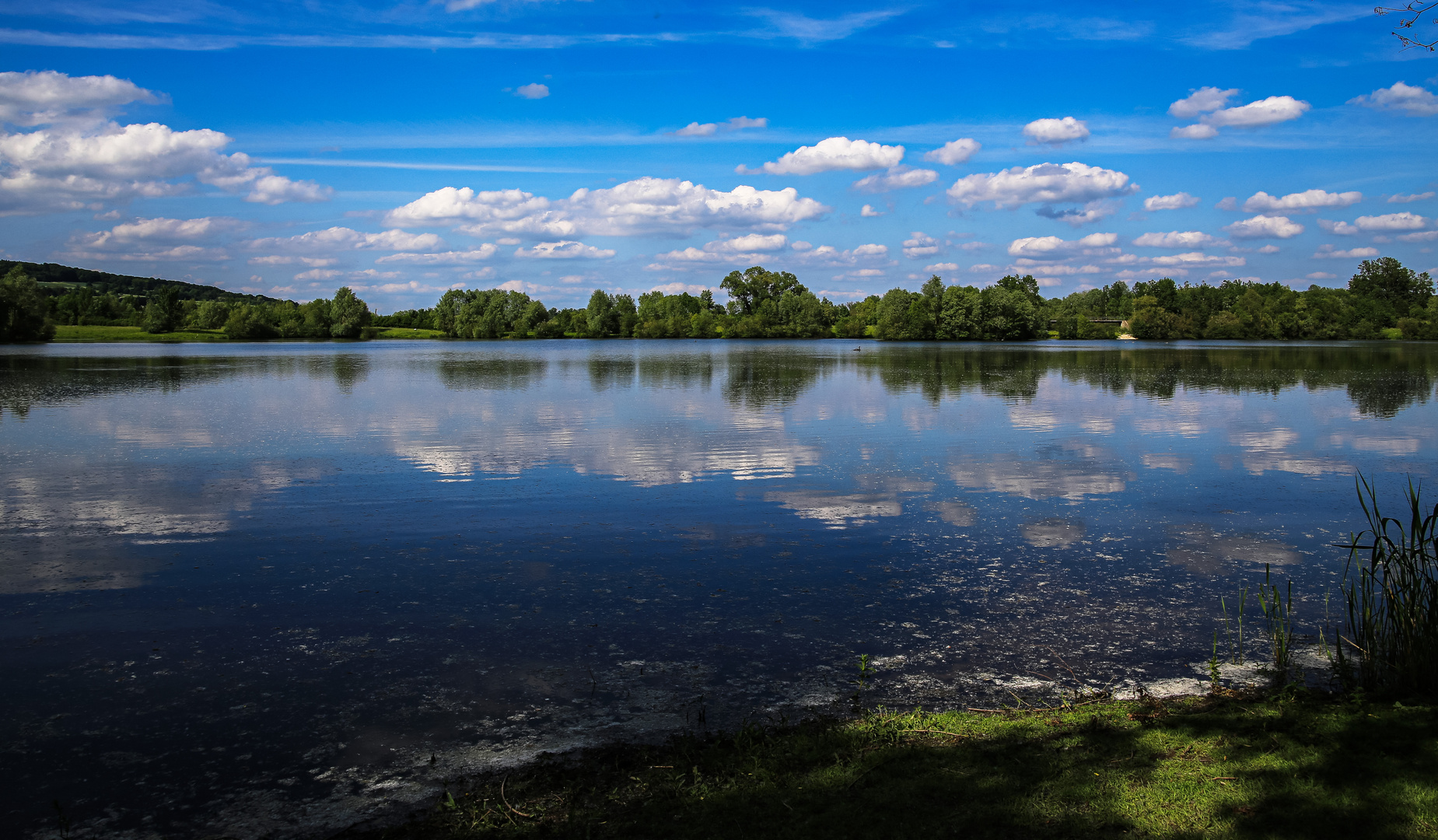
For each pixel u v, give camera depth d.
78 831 5.23
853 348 104.56
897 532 12.52
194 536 12.37
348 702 6.96
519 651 8.02
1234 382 43.12
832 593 9.67
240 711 6.83
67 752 6.21
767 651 7.96
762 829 4.75
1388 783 4.84
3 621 8.89
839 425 25.30
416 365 64.81
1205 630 8.40
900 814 4.82
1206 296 148.25
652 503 14.51
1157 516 13.47
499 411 29.94
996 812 4.78
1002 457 19.39
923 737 5.94
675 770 5.65
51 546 11.81
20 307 108.75
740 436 23.06
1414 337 132.50
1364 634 7.08
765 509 14.09
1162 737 5.70
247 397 35.59
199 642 8.32
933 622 8.71
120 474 17.30
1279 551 11.34
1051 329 152.25
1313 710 6.05
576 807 5.20
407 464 18.42
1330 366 58.09
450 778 5.76
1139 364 61.91
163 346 111.69
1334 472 17.25
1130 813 4.71
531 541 12.03
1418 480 16.34
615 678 7.38
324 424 25.95
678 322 157.38
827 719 6.43
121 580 10.27
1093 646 8.01
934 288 136.88
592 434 23.42
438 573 10.52
